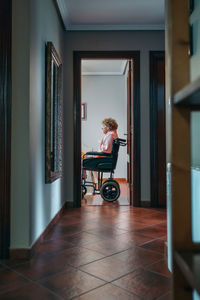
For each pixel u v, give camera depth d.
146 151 4.25
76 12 3.82
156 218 3.53
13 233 2.18
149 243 2.56
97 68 7.12
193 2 1.56
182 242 0.70
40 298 1.57
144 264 2.07
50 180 2.82
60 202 3.78
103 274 1.89
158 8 3.75
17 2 2.19
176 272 0.68
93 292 1.65
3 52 2.15
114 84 7.56
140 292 1.65
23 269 1.97
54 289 1.68
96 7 3.70
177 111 0.71
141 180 4.25
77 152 4.23
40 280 1.80
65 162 4.23
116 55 4.25
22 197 2.18
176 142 0.71
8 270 1.96
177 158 0.71
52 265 2.04
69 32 4.26
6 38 2.16
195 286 0.53
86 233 2.88
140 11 3.82
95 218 3.53
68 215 3.71
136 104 4.24
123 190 5.91
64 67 4.23
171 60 0.71
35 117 2.40
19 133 2.19
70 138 4.23
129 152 4.53
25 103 2.19
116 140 4.59
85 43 4.26
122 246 2.47
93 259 2.17
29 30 2.20
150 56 4.24
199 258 0.64
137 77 4.25
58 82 3.50
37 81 2.49
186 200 0.71
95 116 7.57
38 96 2.54
